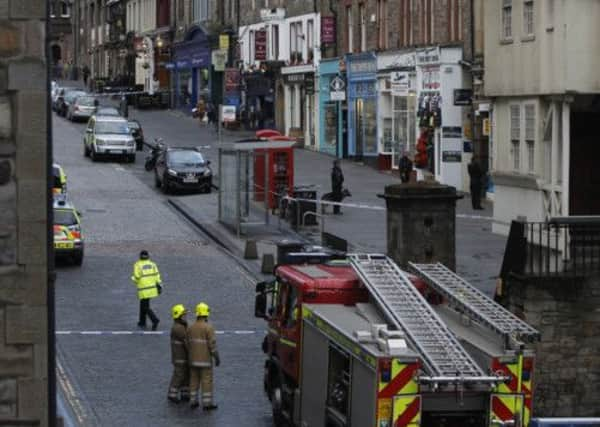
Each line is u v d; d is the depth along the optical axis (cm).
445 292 3247
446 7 8700
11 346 2236
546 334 4091
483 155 8269
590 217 4181
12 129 2223
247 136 12519
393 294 3131
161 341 4728
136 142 11656
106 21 19962
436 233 4962
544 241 4544
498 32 6031
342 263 3700
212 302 5381
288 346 3525
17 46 2214
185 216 7931
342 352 2981
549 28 5438
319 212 7312
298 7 11756
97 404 3900
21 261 2228
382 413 2727
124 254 6531
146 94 16350
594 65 5266
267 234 7075
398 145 9519
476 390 2784
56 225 6138
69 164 10562
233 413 3847
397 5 9556
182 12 16125
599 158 5625
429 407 2794
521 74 5759
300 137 11750
